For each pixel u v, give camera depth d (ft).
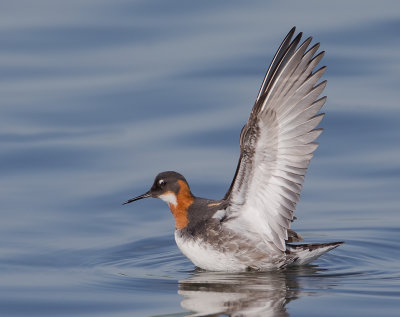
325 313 34.01
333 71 61.93
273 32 65.16
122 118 58.85
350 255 44.62
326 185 52.44
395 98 59.06
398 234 47.21
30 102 60.13
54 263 43.04
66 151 55.21
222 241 41.91
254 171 39.11
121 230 48.26
